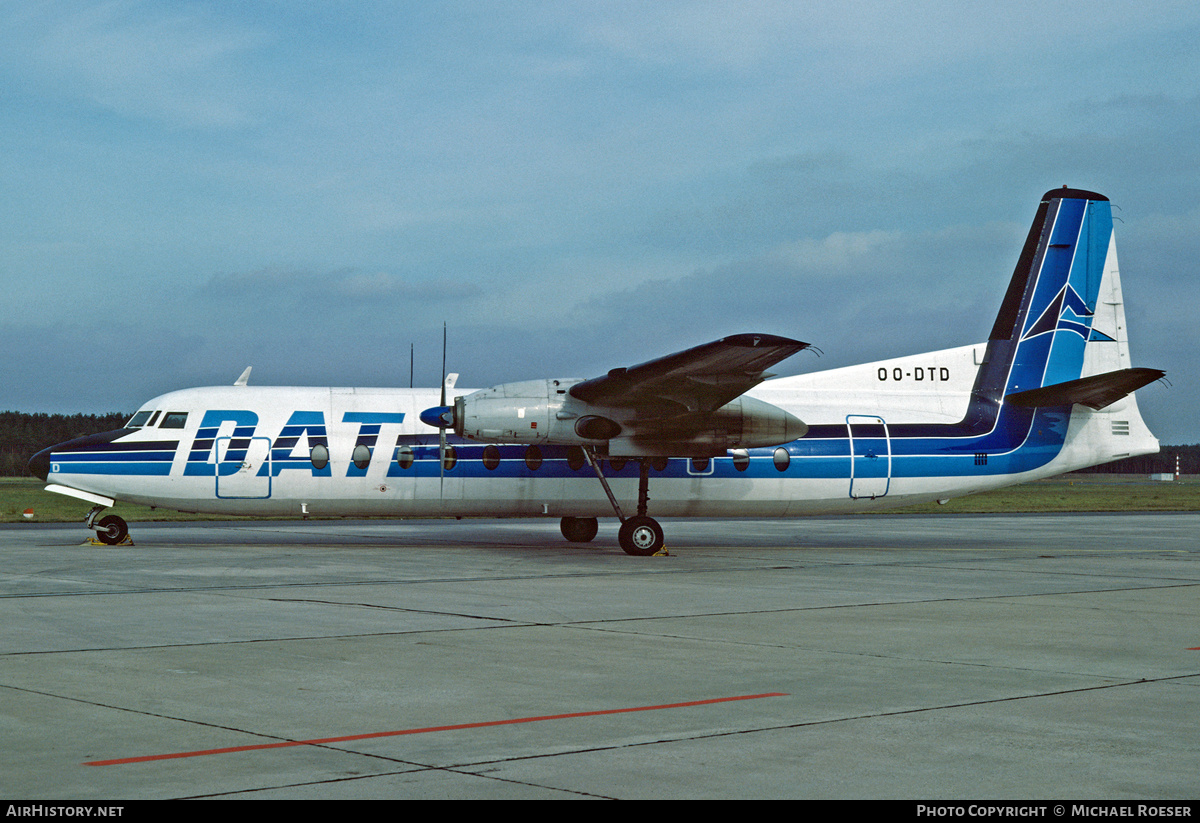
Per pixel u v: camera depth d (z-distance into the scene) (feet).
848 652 33.27
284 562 62.28
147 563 61.11
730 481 74.33
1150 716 24.79
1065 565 65.16
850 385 77.82
